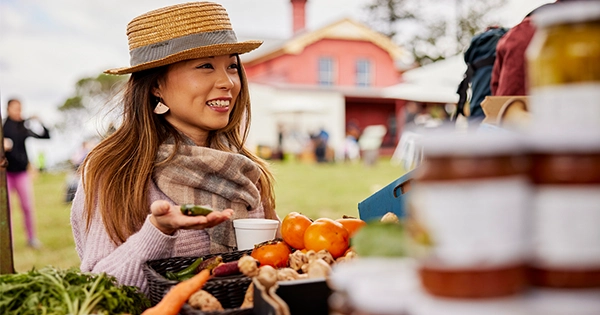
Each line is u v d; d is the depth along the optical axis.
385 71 32.12
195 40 2.43
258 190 2.82
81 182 2.39
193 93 2.44
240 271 1.72
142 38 2.48
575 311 0.76
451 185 0.75
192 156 2.47
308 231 1.85
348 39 31.34
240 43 2.47
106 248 2.23
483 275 0.75
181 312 1.57
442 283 0.76
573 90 0.80
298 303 1.40
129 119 2.46
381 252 0.99
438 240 0.76
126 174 2.34
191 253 2.38
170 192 2.42
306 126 29.16
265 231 2.23
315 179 17.50
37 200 15.10
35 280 1.67
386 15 38.12
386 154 31.05
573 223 0.76
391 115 32.31
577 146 0.76
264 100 28.12
